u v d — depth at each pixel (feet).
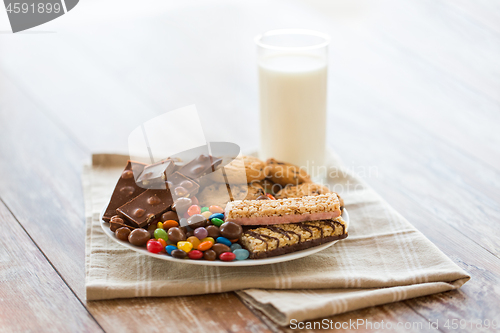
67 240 2.79
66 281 2.59
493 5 5.15
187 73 4.42
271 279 2.52
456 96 3.93
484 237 2.80
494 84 4.05
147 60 4.66
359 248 2.69
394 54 4.59
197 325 2.42
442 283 2.51
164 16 5.58
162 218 2.64
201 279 2.54
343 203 2.79
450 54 4.52
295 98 3.05
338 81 4.22
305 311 2.39
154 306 2.48
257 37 3.10
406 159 3.35
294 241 2.56
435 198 3.04
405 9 5.27
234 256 2.50
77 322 2.43
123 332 2.39
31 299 2.51
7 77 4.37
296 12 5.42
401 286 2.50
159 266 2.61
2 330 2.41
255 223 2.60
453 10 5.17
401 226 2.78
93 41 5.08
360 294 2.46
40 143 3.51
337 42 4.83
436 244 2.76
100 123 3.72
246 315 2.45
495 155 3.35
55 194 3.08
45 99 3.99
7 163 3.32
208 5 5.62
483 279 2.58
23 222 2.89
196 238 2.55
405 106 3.86
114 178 3.15
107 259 2.64
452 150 3.40
